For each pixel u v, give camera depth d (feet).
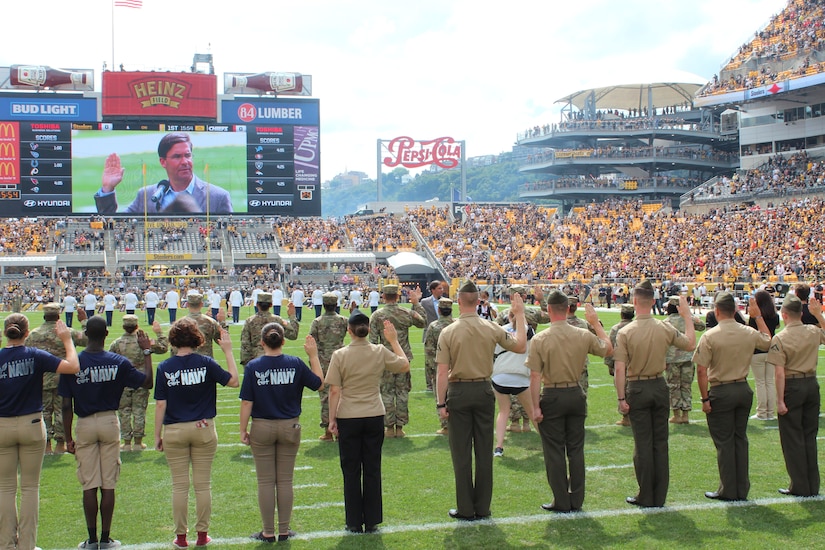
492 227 179.73
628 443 34.27
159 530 23.70
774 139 183.42
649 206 190.19
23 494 21.91
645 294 25.41
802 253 132.26
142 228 168.14
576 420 25.18
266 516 22.58
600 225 173.78
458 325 24.40
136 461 32.07
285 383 22.85
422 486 27.86
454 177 529.45
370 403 23.44
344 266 166.81
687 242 152.97
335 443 34.86
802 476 26.30
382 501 26.13
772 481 28.02
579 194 223.10
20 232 163.53
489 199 512.63
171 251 165.07
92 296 99.09
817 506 25.26
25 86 161.17
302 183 166.81
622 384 25.43
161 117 160.15
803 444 26.40
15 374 21.68
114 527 23.97
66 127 156.87
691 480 28.27
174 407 22.29
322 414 35.45
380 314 36.45
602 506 25.48
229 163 163.32
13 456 21.90
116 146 158.81
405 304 148.36
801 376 26.32
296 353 67.77
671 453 32.12
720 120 232.94
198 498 22.48
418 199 561.02
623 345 25.45
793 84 157.58
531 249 169.68
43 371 22.16
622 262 151.64
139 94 158.71
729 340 25.73
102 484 22.48
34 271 155.22
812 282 116.98
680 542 22.17
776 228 144.66
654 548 21.75
